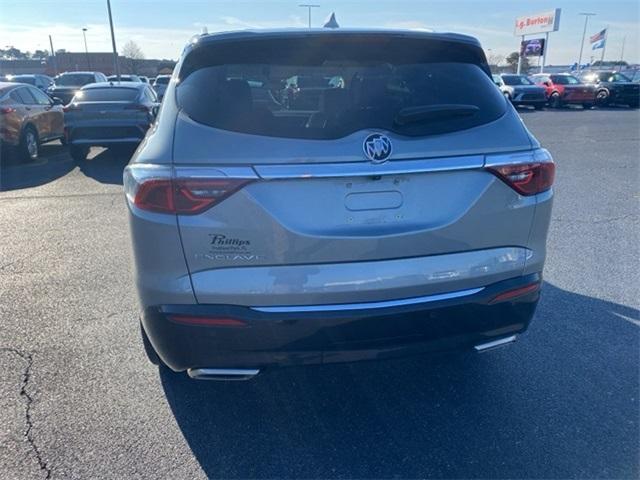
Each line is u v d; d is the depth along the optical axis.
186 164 2.24
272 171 2.22
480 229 2.50
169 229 2.26
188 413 2.90
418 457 2.59
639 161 10.78
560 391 3.08
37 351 3.50
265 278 2.30
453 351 2.61
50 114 12.32
